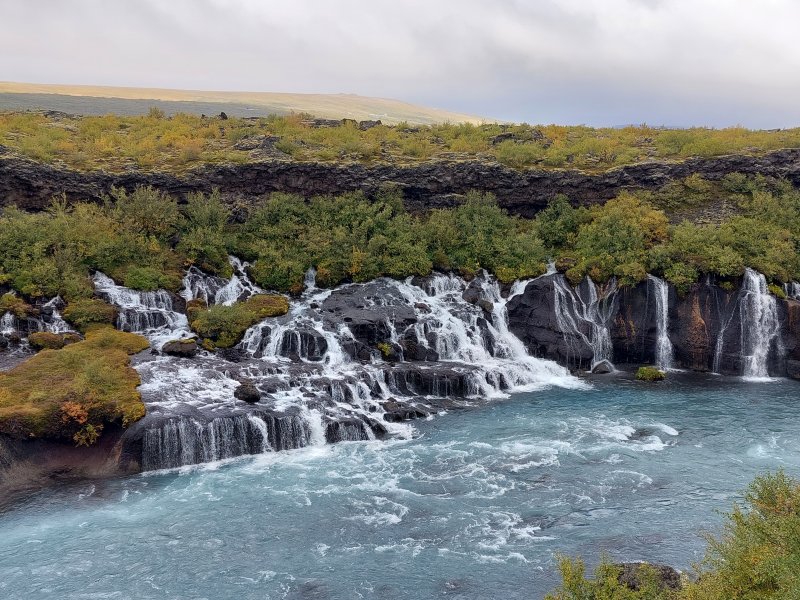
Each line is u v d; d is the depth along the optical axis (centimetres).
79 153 6438
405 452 3762
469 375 4794
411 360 5084
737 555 1930
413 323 5250
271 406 3997
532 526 2919
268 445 3806
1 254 5069
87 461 3522
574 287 5772
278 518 3019
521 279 5944
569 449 3756
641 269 5597
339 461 3653
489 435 3991
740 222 6091
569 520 2959
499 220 6538
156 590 2492
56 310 4875
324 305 5497
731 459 3594
